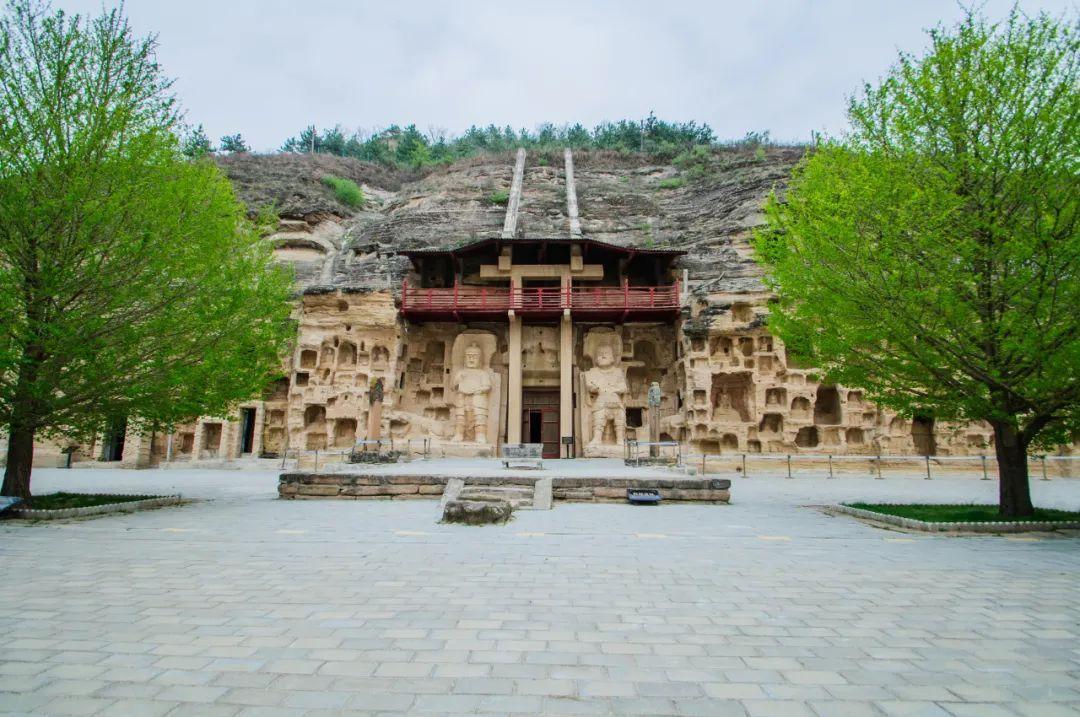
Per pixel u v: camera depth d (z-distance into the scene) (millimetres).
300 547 9000
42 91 12750
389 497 15062
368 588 6633
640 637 5086
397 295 35312
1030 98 11344
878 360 13352
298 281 39250
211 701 3758
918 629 5359
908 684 4133
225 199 15758
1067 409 11930
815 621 5574
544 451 36844
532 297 36906
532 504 13719
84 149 12570
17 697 3779
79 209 12375
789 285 14102
